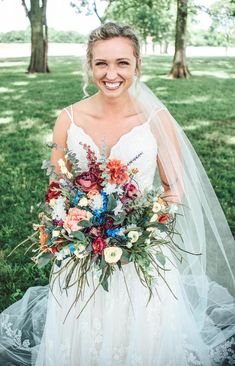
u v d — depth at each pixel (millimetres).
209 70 18359
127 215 2133
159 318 2510
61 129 2482
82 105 2461
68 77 15492
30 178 5594
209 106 10195
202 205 2811
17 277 3619
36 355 2926
